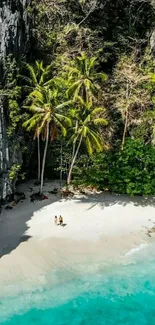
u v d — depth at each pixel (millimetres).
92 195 43438
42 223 37531
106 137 46375
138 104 47031
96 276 31375
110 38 50469
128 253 34156
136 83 46781
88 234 36219
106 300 29344
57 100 40344
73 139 41906
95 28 48875
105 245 34906
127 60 48219
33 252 33250
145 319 28031
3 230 36031
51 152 46406
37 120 38531
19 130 41625
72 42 47094
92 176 41406
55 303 28688
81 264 32500
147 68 48562
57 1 47281
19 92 40000
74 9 48469
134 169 40875
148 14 50031
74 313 28047
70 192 43406
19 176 44781
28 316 27422
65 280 30719
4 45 38344
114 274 31703
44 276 30906
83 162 44906
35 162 47344
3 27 38438
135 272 32000
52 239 35156
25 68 42312
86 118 39531
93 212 39781
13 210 39562
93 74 42156
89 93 41031
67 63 44812
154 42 48438
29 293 29250
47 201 41719
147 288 30531
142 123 47281
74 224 37594
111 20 50281
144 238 36188
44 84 41438
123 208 40750
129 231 37000
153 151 41938
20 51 41188
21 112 41656
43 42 45875
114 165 41500
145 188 40656
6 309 27797
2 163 39156
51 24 47281
